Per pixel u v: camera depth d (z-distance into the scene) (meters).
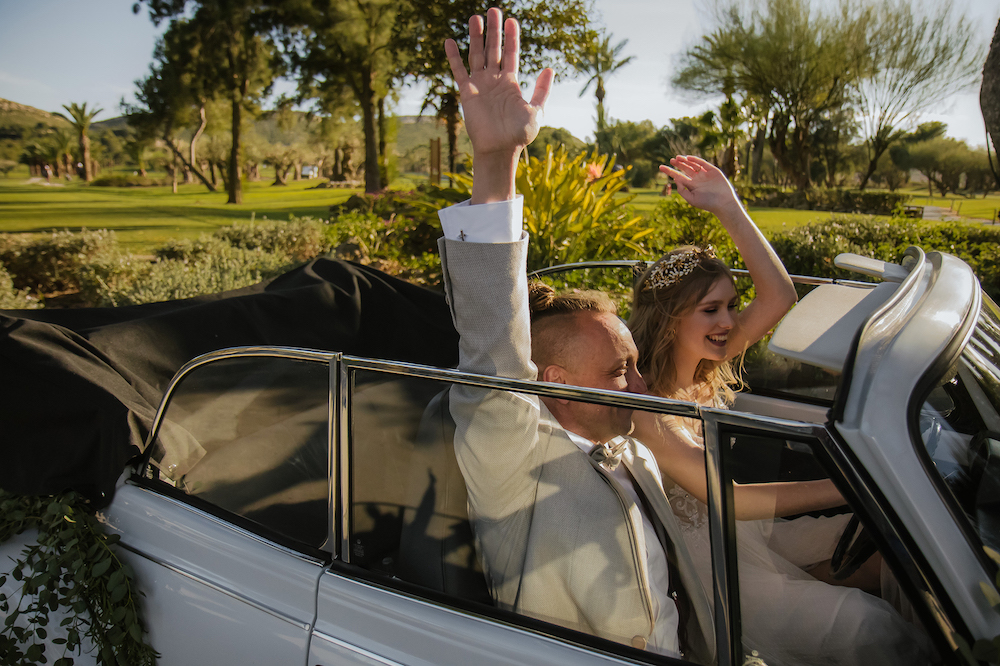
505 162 1.25
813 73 34.16
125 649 1.55
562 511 1.28
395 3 29.42
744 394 2.37
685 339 1.94
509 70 1.25
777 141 38.81
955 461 1.24
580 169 7.62
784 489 1.30
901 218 10.76
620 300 2.66
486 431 1.23
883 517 0.96
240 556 1.43
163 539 1.53
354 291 2.66
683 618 1.25
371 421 1.35
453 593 1.31
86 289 8.80
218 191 42.56
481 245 1.21
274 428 1.45
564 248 7.28
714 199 2.10
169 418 1.63
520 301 1.25
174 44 34.06
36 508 1.65
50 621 1.63
